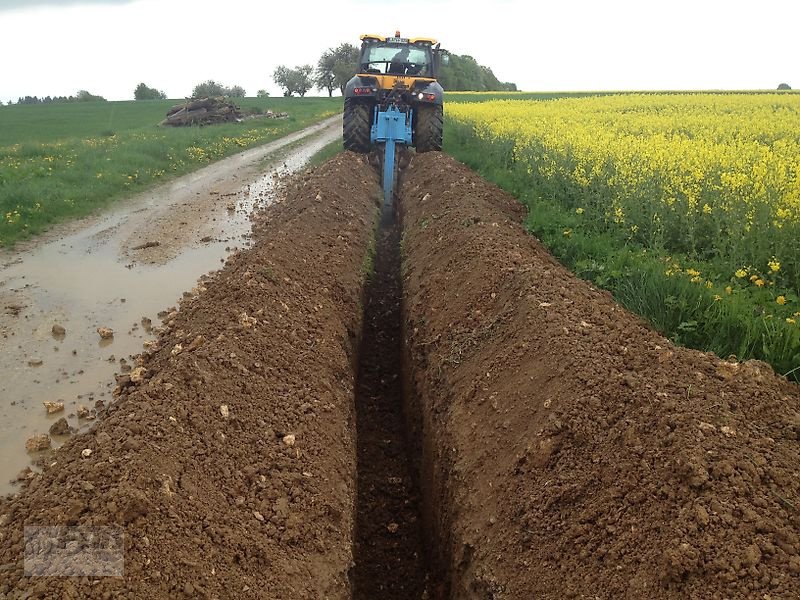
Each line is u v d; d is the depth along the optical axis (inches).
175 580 125.6
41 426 210.2
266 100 2650.1
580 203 394.6
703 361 178.1
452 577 173.3
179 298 319.9
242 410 185.6
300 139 1067.3
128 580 119.3
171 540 133.0
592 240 315.6
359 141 556.4
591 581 133.3
